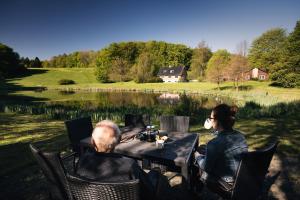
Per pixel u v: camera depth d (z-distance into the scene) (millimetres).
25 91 43438
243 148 2500
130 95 38031
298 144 6090
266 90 36469
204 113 14211
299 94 28031
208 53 68500
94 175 1915
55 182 2262
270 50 58125
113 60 74188
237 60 42125
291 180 4047
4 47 74562
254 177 2420
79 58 113625
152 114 13664
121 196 1750
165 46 85000
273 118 10812
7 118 12031
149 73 66000
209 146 2557
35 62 110812
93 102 26875
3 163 4965
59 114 12312
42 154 2129
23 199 3543
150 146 3422
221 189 2551
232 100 25297
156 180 2367
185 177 2926
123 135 4035
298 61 37312
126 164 1934
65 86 56594
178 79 70875
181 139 3799
